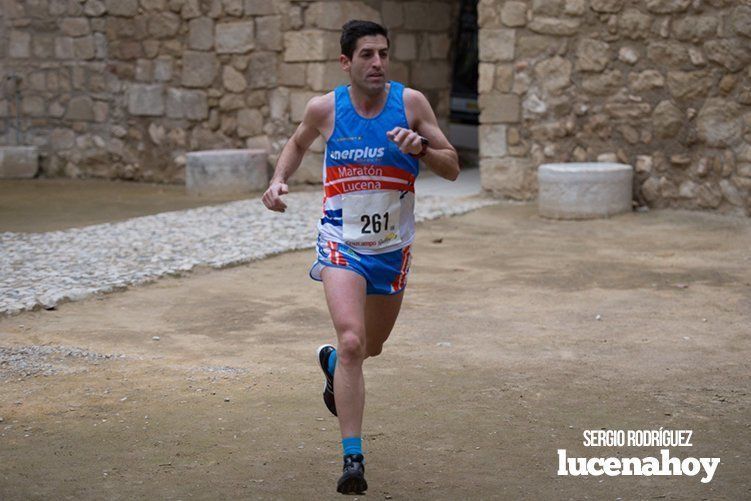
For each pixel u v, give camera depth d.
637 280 9.93
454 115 20.20
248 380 6.79
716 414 5.96
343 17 17.34
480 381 6.68
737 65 13.41
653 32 14.11
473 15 19.61
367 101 5.04
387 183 5.04
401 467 5.23
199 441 5.64
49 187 19.30
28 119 21.12
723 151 13.69
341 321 4.89
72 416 6.09
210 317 8.62
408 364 7.10
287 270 10.59
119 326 8.33
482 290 9.56
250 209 14.98
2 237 12.77
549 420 5.90
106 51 20.05
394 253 5.14
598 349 7.46
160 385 6.69
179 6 18.89
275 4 17.64
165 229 13.15
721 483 4.95
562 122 15.09
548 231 12.98
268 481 5.06
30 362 7.21
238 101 18.45
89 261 10.95
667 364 7.04
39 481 5.07
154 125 19.66
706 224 13.13
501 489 4.92
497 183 15.80
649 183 14.41
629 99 14.45
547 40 15.05
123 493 4.91
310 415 6.06
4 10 21.02
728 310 8.63
